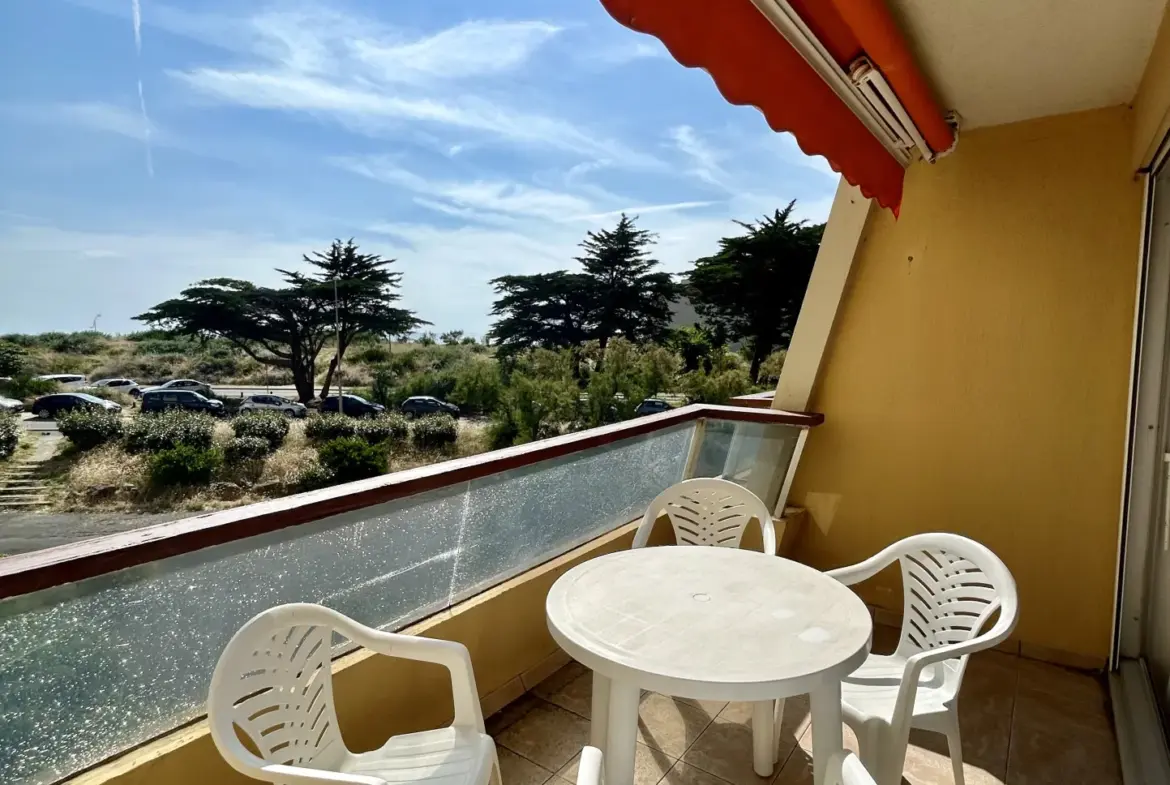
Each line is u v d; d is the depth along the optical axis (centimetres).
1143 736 211
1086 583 274
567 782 194
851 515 333
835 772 103
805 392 339
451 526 213
